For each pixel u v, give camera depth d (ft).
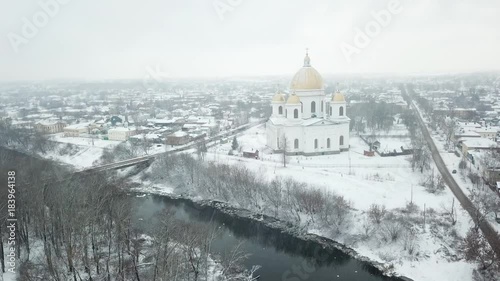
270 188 508.94
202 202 561.84
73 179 512.22
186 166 629.92
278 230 467.93
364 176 566.77
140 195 600.39
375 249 409.28
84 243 319.27
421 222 426.51
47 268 321.11
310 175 572.51
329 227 451.53
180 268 315.37
